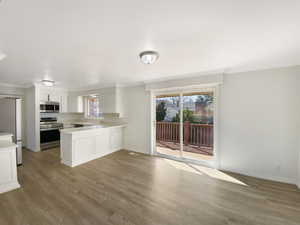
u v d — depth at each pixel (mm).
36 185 2316
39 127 4215
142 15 1143
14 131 3119
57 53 1913
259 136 2598
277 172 2471
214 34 1449
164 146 3891
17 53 1898
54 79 3582
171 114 3744
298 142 2305
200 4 1022
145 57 1877
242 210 1766
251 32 1408
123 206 1825
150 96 3916
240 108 2750
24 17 1140
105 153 3934
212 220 1604
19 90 4480
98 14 1123
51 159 3539
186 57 2102
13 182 2203
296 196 2045
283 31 1384
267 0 982
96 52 1893
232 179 2562
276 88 2443
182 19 1197
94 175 2699
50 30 1349
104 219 1601
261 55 2027
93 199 1963
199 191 2184
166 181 2492
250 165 2686
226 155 2914
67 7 1038
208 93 3215
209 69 2730
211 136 3217
